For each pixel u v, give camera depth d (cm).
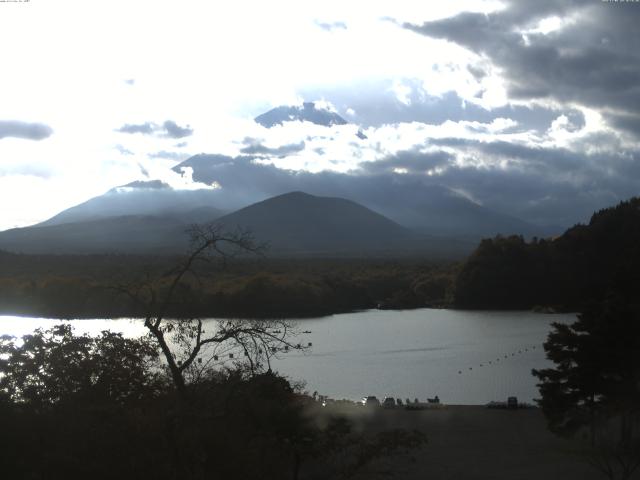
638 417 3744
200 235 2566
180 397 2403
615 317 3959
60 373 2412
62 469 2050
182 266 2606
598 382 3978
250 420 2398
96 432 2178
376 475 2839
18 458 2097
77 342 2533
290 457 2519
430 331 12338
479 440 4231
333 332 12131
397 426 4494
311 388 7169
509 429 4566
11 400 2309
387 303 18300
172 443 2203
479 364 8719
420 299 18450
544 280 17138
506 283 17288
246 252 2591
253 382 2558
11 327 8956
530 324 13475
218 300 8788
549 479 3312
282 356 9194
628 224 16775
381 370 8225
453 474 3422
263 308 10531
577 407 4109
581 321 4125
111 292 2841
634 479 3300
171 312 2761
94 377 2467
